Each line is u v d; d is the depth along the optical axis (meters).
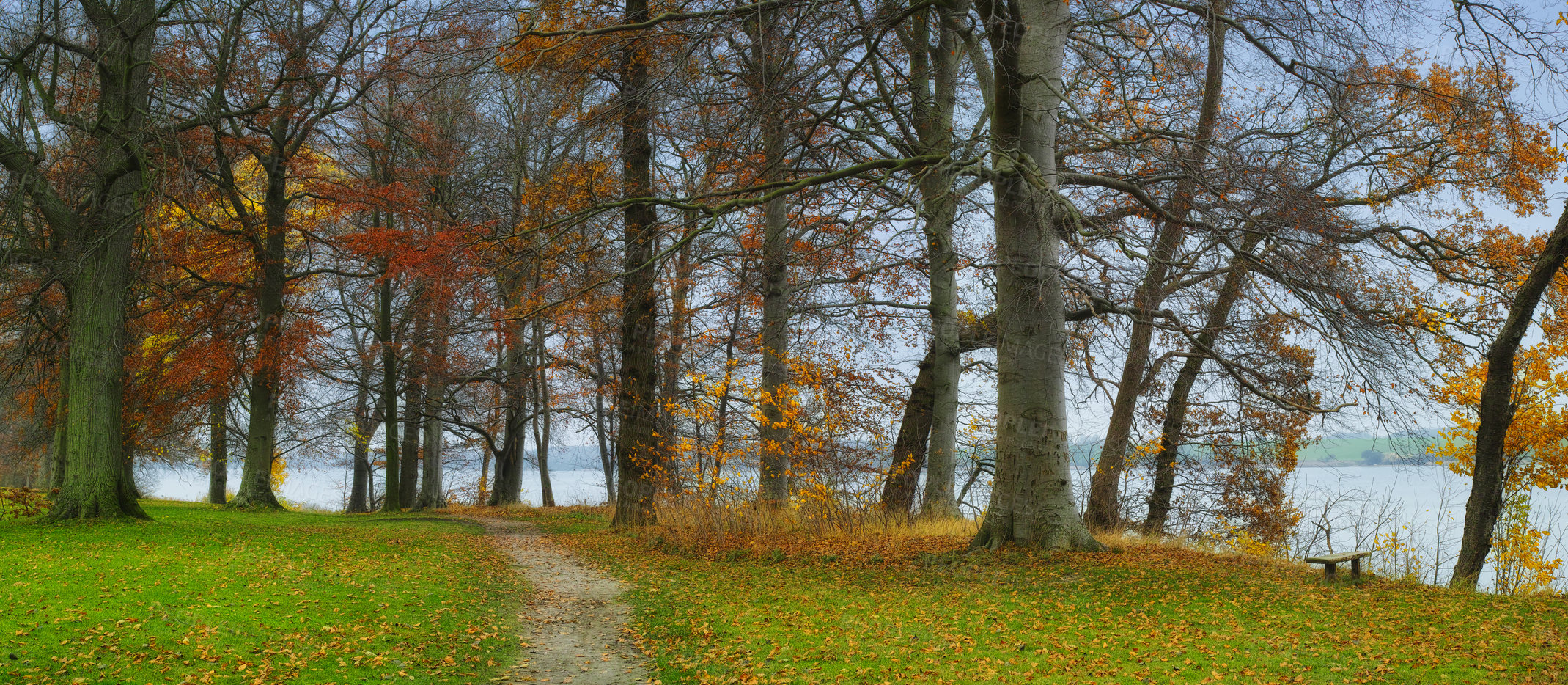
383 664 6.23
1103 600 8.07
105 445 14.23
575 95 11.70
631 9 13.04
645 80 12.06
